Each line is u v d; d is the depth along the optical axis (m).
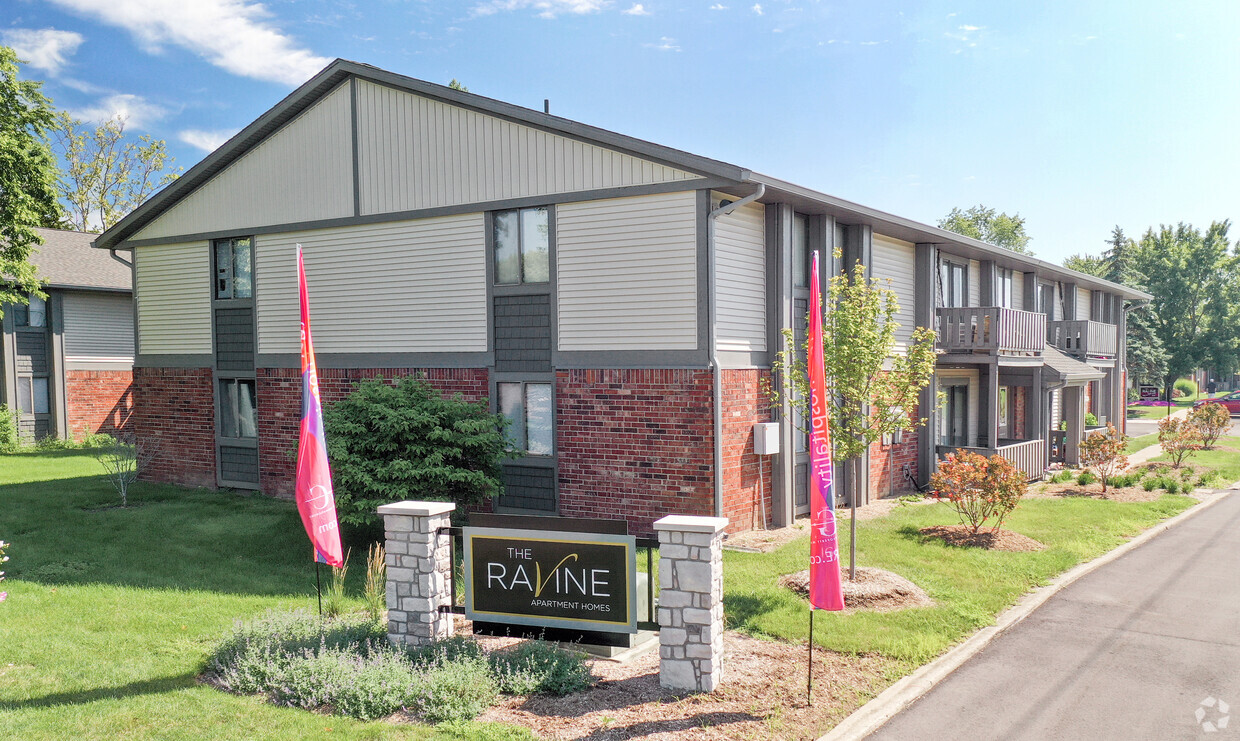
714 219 13.45
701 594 7.57
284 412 17.89
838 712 7.23
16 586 11.02
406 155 16.09
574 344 14.49
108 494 18.14
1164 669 8.41
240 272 18.56
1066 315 30.39
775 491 15.27
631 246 13.93
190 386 19.42
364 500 12.42
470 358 15.58
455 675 7.56
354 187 16.73
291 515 15.98
